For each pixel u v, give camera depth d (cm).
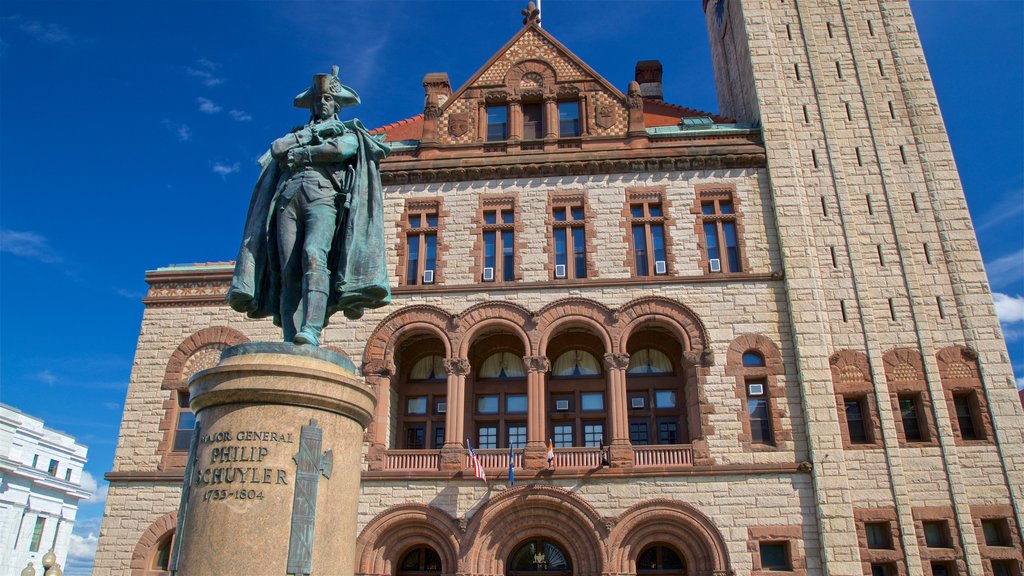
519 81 3416
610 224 3130
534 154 3247
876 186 3166
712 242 3119
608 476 2720
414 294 3083
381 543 2748
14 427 6981
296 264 1057
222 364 900
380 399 2948
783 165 3175
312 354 920
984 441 2758
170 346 3169
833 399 2792
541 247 3116
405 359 3225
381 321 3048
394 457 2866
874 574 2634
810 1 3547
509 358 3234
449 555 2700
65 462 7731
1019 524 2639
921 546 2617
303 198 1065
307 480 862
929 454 2742
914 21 3472
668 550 2759
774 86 3347
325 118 1145
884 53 3416
